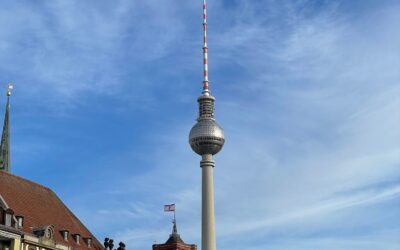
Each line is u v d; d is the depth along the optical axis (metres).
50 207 122.44
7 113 187.75
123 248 135.25
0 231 97.19
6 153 184.25
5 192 111.12
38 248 105.19
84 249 120.44
